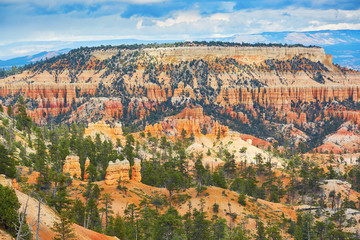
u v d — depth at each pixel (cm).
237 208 14162
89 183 13800
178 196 14475
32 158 14950
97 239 8588
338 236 13050
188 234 11225
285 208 16000
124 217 11931
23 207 7631
